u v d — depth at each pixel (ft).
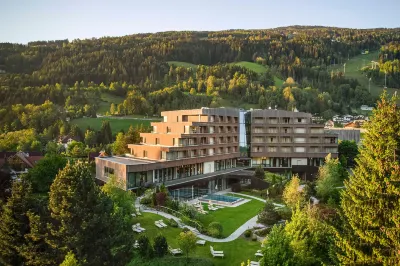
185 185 236.22
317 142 338.75
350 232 103.35
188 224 164.55
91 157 366.02
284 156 338.13
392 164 97.14
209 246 141.38
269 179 280.31
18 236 97.55
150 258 122.62
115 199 155.94
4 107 592.60
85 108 617.21
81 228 94.89
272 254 92.32
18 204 98.32
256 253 130.62
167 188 220.84
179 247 132.77
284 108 622.95
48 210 102.27
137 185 217.36
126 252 106.42
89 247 96.53
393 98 105.70
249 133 340.18
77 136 516.73
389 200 96.48
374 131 103.04
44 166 226.17
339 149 354.54
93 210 99.55
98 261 96.07
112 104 630.33
